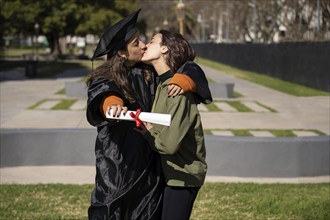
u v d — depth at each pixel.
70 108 15.63
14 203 6.00
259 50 22.91
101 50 3.27
